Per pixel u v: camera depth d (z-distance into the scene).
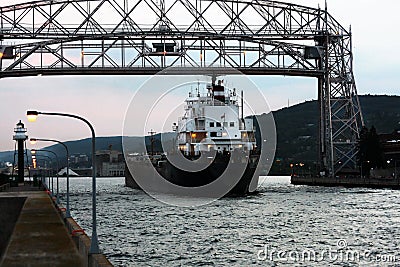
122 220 59.59
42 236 33.78
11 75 99.19
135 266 34.50
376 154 116.31
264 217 60.88
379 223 54.94
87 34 98.44
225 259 36.50
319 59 109.69
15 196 68.06
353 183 111.88
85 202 86.81
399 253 38.34
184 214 65.44
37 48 99.31
